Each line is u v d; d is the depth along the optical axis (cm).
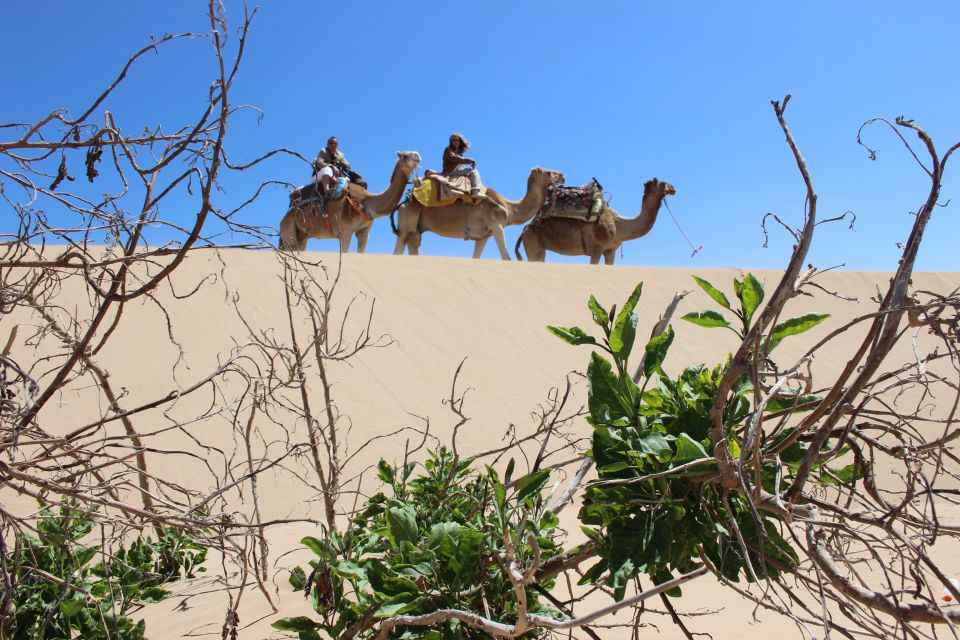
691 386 306
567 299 1606
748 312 275
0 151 281
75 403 897
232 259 1330
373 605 344
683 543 288
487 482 398
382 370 1202
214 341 1118
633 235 2212
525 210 2189
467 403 1190
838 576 230
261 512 811
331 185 1855
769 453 267
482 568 337
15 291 327
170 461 855
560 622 233
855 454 265
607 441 290
